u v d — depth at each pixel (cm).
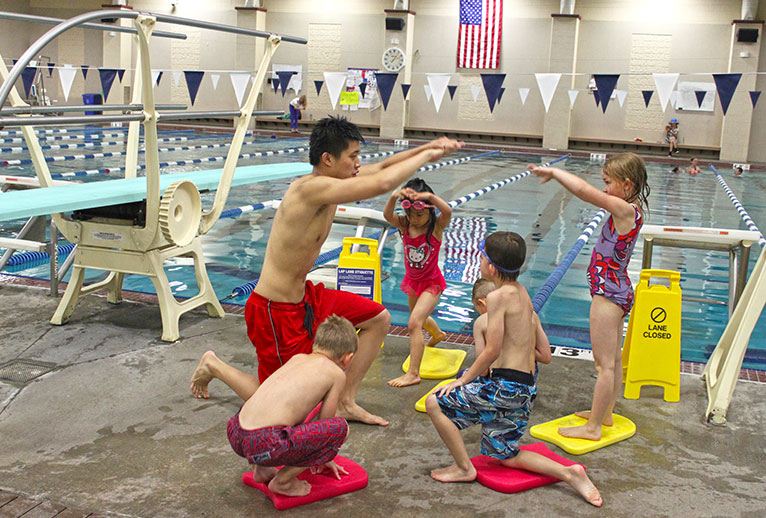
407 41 2117
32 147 458
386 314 312
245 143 1873
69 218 435
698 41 1948
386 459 288
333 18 2214
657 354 352
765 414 340
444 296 569
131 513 242
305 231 263
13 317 445
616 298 300
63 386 346
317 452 243
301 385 246
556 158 1866
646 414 339
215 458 283
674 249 772
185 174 511
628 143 2033
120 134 1933
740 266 457
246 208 741
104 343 406
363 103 2223
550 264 688
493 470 276
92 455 282
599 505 256
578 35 2031
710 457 297
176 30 2327
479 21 2086
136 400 333
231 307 487
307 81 2272
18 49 2377
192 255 449
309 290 291
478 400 263
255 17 2230
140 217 418
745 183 1451
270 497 255
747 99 1881
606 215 964
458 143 255
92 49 2364
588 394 359
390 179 245
